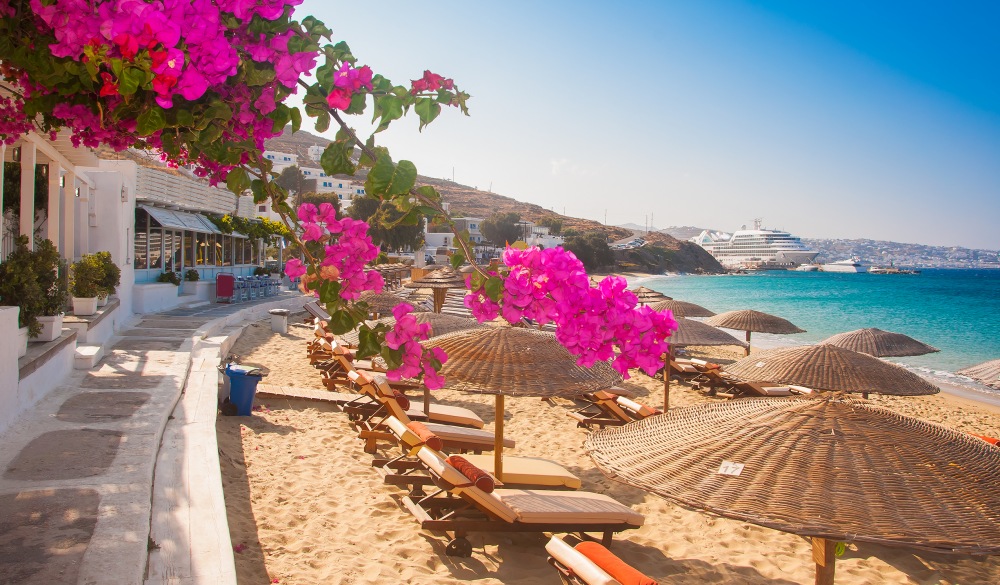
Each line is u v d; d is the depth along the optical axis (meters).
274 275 31.47
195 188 23.33
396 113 2.20
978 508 3.23
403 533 6.17
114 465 5.69
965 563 6.62
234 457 7.82
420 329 2.33
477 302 2.36
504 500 5.96
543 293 2.28
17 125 3.38
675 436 4.20
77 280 12.02
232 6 1.98
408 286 20.80
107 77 1.77
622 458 4.11
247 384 9.57
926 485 3.37
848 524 3.11
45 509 4.72
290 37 2.08
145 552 4.23
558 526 5.79
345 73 2.10
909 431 3.85
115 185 15.61
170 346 12.26
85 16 1.69
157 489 5.50
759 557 6.36
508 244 2.36
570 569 4.46
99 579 3.78
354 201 67.62
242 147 2.13
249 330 18.83
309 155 171.38
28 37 2.01
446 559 5.75
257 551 5.55
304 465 7.73
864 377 9.00
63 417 7.14
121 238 15.95
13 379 6.85
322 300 2.22
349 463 7.91
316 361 14.41
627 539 6.63
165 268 21.33
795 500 3.30
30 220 9.93
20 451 5.97
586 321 2.29
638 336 2.33
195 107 1.99
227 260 28.03
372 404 9.62
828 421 3.92
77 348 10.41
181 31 1.82
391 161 2.14
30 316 8.38
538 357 6.90
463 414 9.70
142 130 1.90
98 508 4.77
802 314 47.28
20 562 3.93
